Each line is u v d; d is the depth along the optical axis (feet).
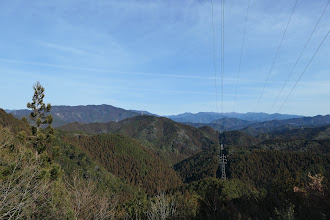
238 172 412.16
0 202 19.04
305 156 403.54
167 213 32.65
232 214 26.30
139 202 50.26
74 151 345.31
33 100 76.02
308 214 23.48
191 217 29.55
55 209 28.84
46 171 30.17
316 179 33.76
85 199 32.96
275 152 452.76
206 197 31.42
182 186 272.72
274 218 23.53
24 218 23.21
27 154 29.55
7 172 23.36
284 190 31.91
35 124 74.38
